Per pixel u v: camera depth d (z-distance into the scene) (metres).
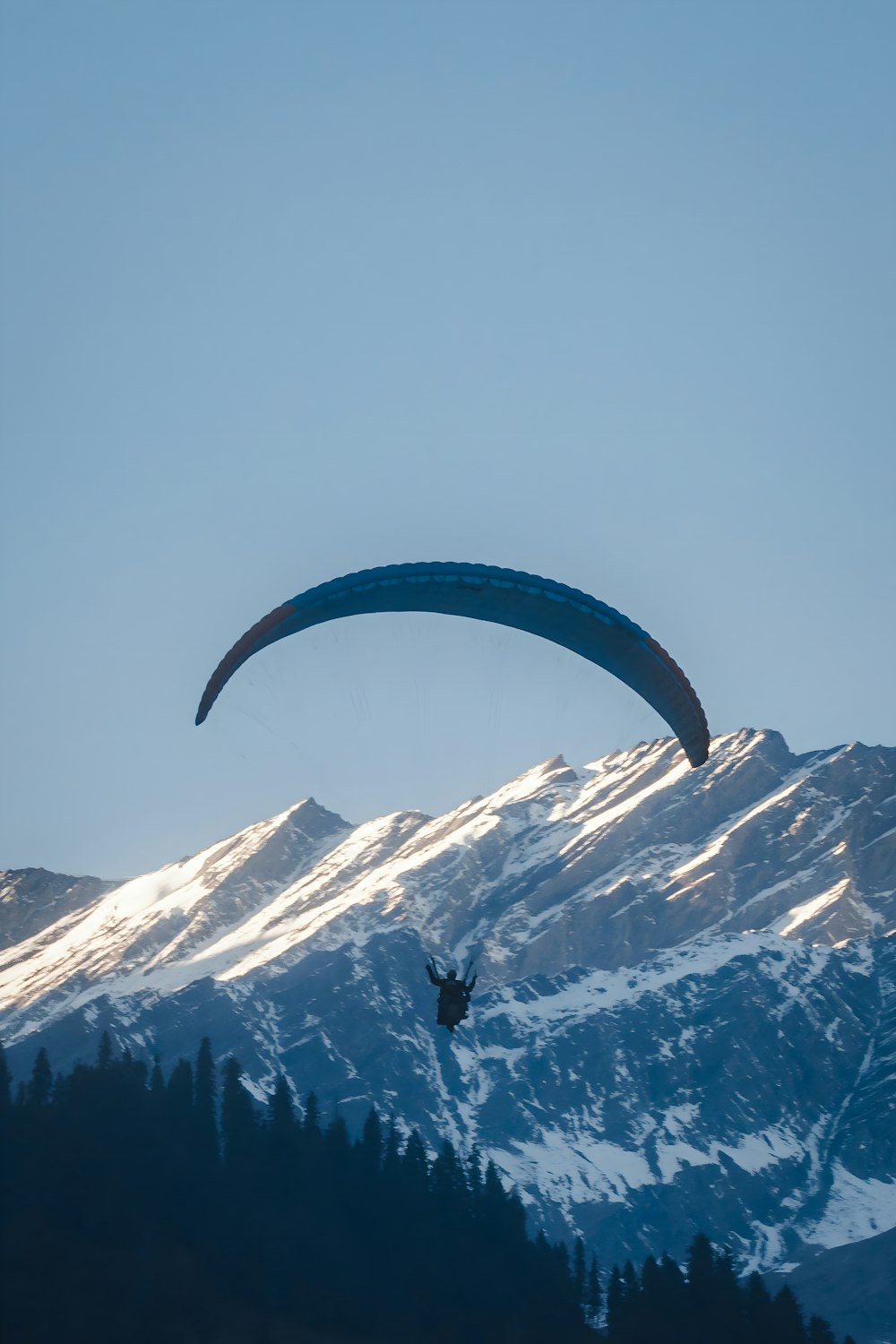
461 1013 147.50
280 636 181.00
